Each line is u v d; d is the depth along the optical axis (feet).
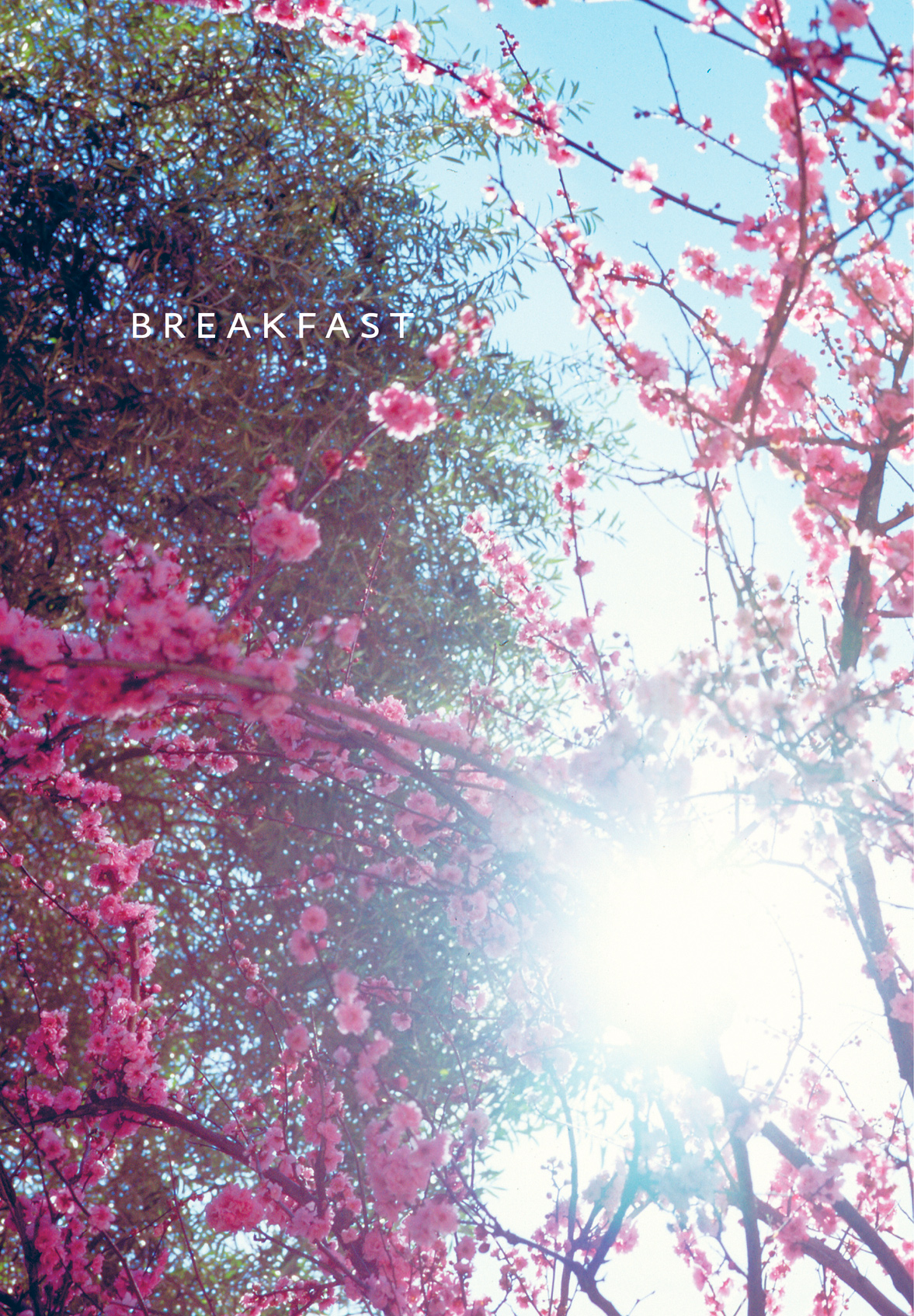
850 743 7.88
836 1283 11.12
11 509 16.01
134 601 6.93
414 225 19.40
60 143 16.61
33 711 7.98
